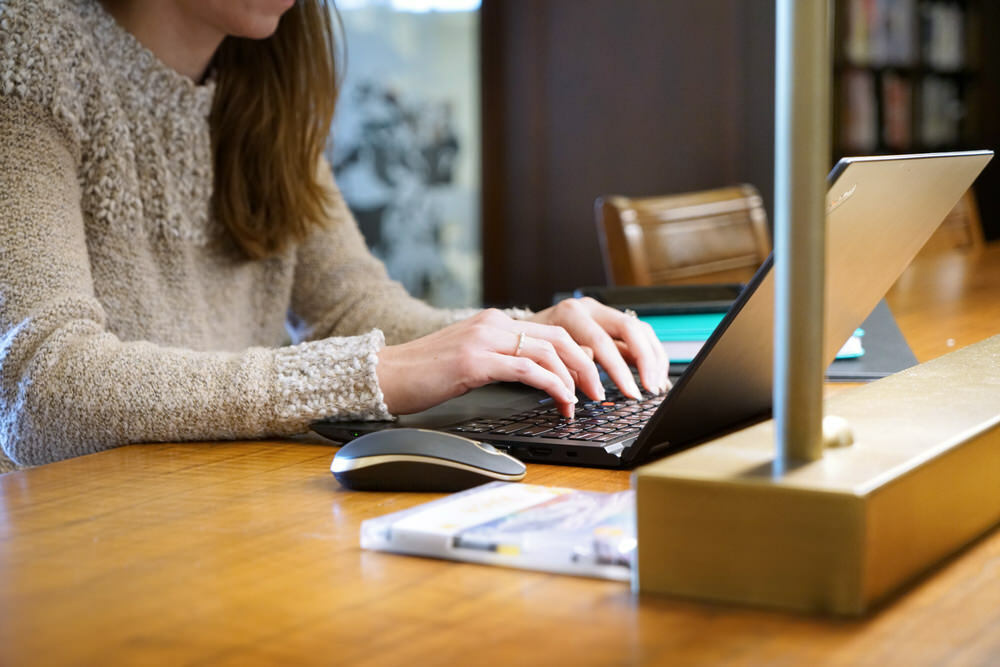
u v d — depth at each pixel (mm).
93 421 971
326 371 982
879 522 499
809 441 533
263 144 1442
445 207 4137
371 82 3930
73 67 1229
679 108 3973
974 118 5074
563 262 4164
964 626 482
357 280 1600
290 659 465
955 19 4918
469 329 1005
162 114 1357
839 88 4148
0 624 518
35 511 735
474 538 593
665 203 2359
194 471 858
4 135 1127
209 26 1366
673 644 471
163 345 1365
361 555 617
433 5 4027
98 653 479
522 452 869
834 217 613
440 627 499
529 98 4133
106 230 1304
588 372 999
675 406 789
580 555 566
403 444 767
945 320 1659
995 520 631
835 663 447
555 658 460
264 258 1502
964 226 3014
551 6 4086
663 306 1392
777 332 529
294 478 828
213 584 570
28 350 1014
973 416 639
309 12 1470
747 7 3844
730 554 514
